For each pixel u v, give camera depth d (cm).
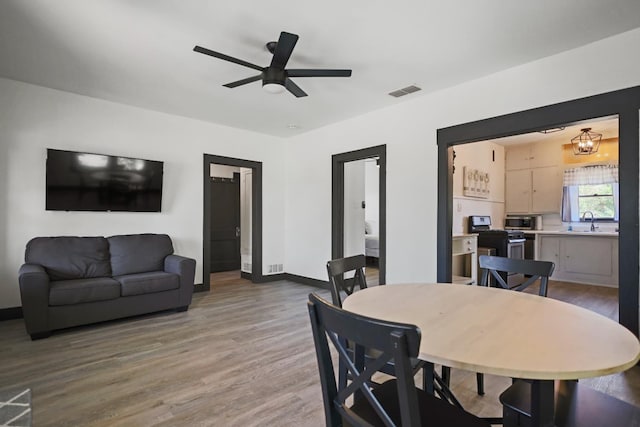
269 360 260
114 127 413
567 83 280
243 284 546
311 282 536
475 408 198
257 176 553
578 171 593
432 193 372
